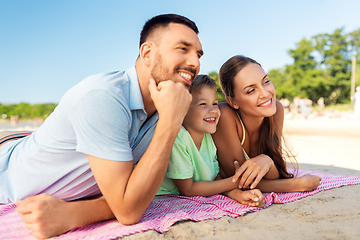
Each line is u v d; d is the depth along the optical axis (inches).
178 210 73.2
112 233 58.0
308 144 246.4
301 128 412.2
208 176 91.6
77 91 60.8
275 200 82.9
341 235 59.5
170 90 61.2
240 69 89.7
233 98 94.3
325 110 1301.7
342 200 84.1
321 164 156.1
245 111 92.7
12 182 71.9
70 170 66.1
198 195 87.7
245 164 83.0
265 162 83.7
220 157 97.7
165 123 60.2
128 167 59.2
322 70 1823.3
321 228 63.4
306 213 73.5
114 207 59.8
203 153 93.1
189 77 67.8
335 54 1825.8
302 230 62.5
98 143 57.6
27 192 69.7
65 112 62.1
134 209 59.8
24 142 76.0
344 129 387.2
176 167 84.0
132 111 66.9
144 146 75.6
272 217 71.1
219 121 93.9
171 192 95.8
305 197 88.4
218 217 70.1
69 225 60.1
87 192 72.8
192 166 87.4
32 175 68.0
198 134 90.4
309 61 1786.4
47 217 57.5
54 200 60.1
